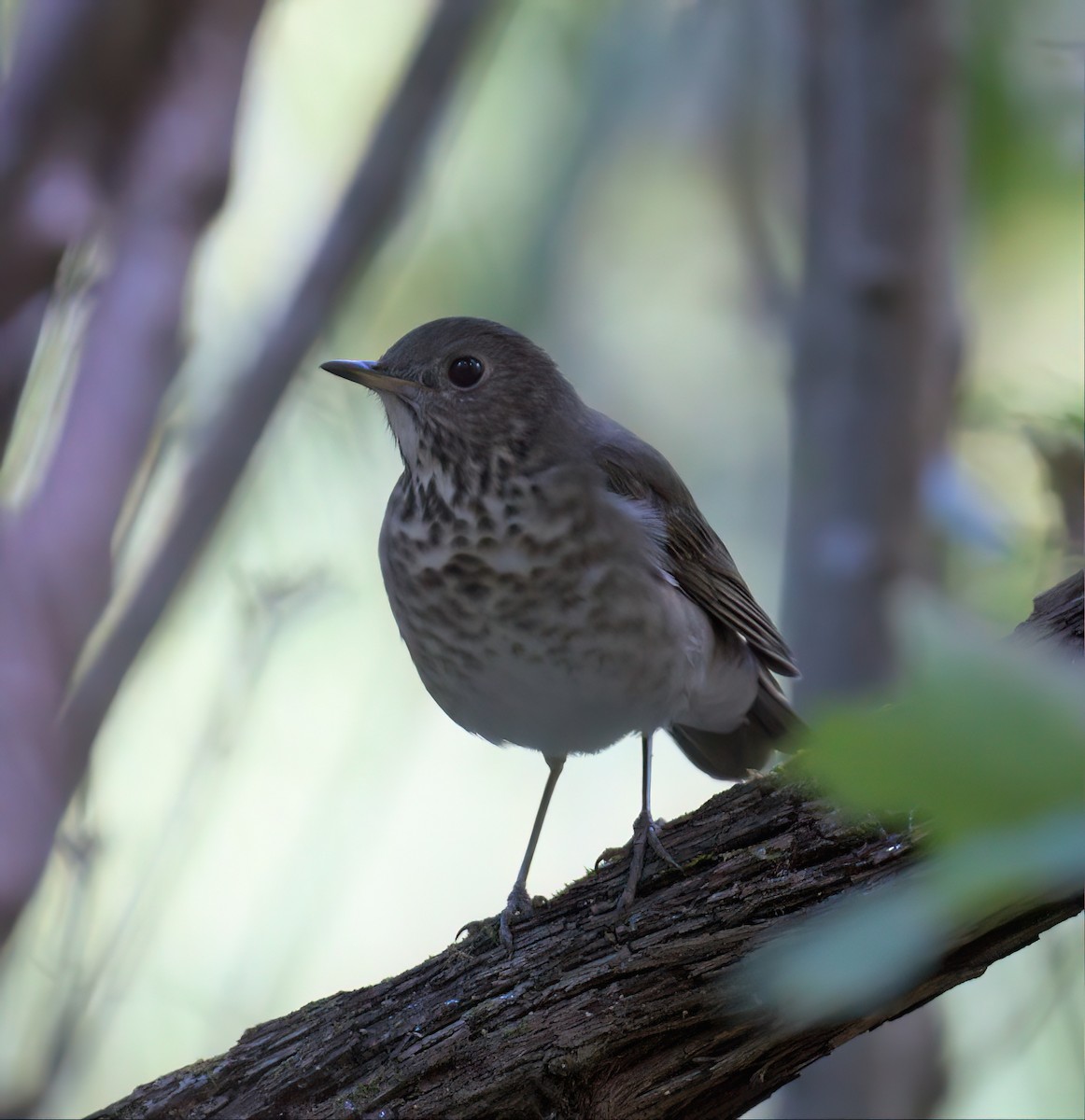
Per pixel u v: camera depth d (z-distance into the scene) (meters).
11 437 6.51
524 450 9.16
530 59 14.32
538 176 14.32
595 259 14.74
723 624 10.30
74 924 8.46
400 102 9.96
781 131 14.45
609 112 14.28
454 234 14.26
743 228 14.57
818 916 6.50
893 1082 10.45
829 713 1.90
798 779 6.89
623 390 14.77
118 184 6.77
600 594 8.86
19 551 6.09
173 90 6.77
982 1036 10.97
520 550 8.88
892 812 2.04
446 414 9.28
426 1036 6.85
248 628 10.31
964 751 1.82
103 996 8.96
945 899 1.88
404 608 9.20
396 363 9.51
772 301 13.77
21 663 5.86
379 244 9.90
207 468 9.09
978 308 13.05
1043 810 1.80
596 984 6.77
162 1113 6.87
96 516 6.33
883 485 11.16
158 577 8.73
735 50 14.29
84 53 6.43
